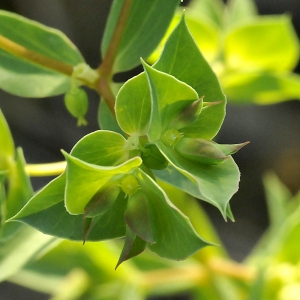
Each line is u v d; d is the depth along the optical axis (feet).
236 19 0.55
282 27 0.48
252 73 0.49
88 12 0.77
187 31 0.35
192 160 0.35
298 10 0.78
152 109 0.33
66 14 0.78
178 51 0.35
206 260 0.48
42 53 0.42
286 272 0.47
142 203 0.35
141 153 0.35
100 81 0.40
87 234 0.35
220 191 0.34
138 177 0.34
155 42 0.40
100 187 0.35
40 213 0.35
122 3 0.41
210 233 0.52
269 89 0.50
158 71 0.34
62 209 0.35
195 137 0.36
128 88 0.35
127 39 0.41
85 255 0.49
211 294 0.50
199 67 0.35
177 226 0.34
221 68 0.51
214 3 0.56
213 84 0.35
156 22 0.40
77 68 0.40
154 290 0.50
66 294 0.49
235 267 0.48
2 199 0.40
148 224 0.35
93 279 0.50
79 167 0.33
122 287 0.50
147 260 0.51
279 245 0.47
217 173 0.35
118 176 0.34
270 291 0.47
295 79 0.48
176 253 0.34
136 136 0.35
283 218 0.53
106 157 0.35
